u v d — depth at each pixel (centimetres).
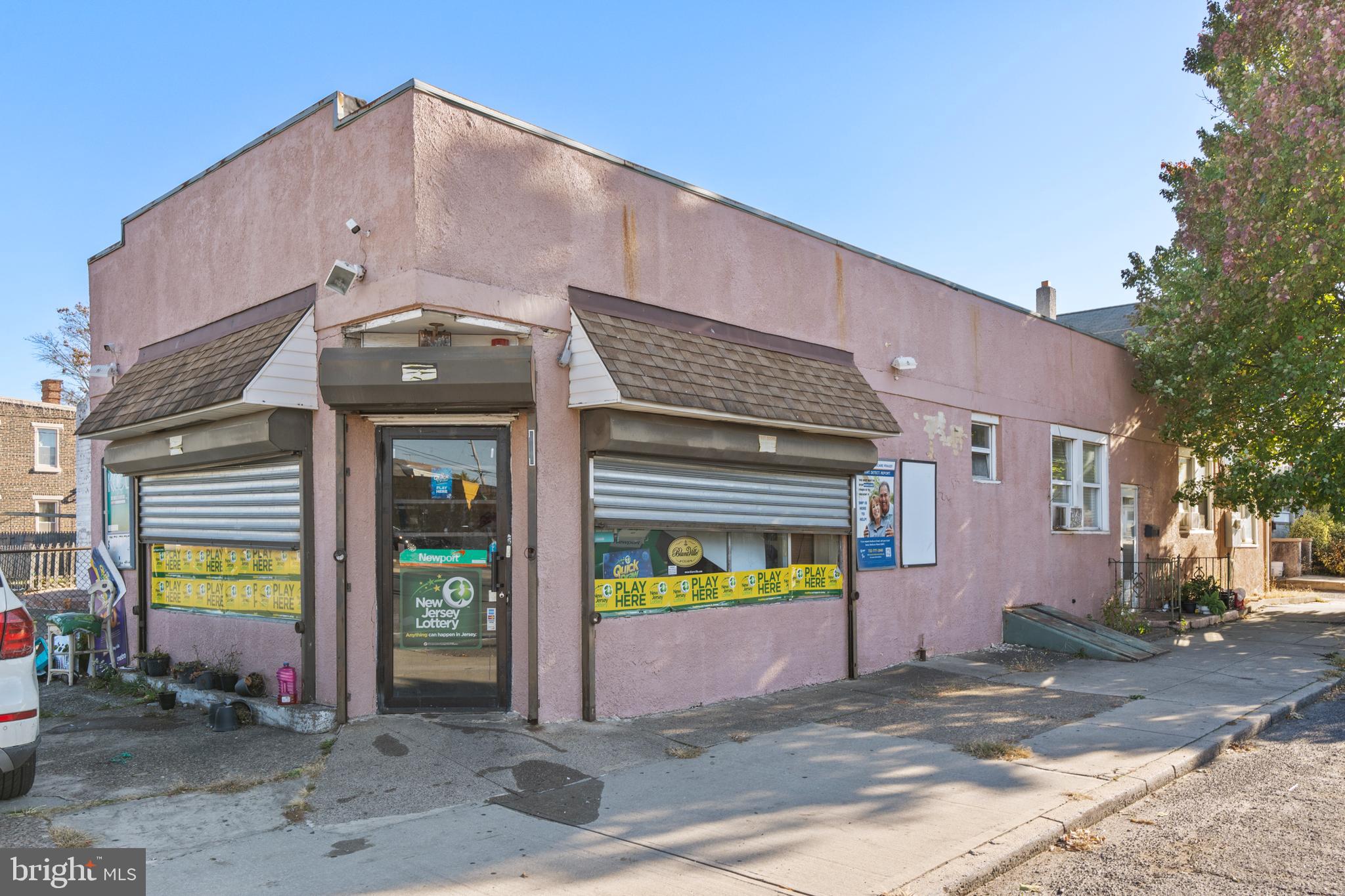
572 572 723
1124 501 1614
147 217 970
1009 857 477
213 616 841
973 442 1239
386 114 679
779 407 832
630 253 793
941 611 1130
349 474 704
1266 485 1476
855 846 487
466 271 675
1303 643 1297
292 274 766
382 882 439
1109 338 1958
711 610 839
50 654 974
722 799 564
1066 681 977
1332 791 617
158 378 861
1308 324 1336
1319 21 1157
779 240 944
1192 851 504
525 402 688
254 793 568
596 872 451
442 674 716
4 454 2973
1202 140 1550
